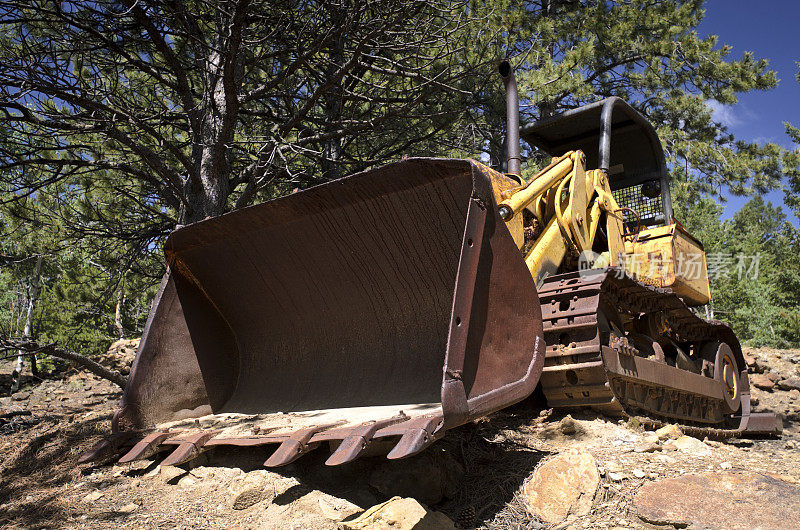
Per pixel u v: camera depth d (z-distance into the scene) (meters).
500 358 3.32
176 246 4.65
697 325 6.33
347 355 4.38
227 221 4.34
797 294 35.00
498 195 4.39
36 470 4.54
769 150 14.26
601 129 5.97
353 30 7.10
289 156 7.89
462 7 7.67
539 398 4.99
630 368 4.64
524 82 10.63
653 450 4.18
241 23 6.16
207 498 3.60
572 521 3.33
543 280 4.76
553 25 11.61
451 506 3.53
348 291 4.34
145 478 3.96
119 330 15.33
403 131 9.02
